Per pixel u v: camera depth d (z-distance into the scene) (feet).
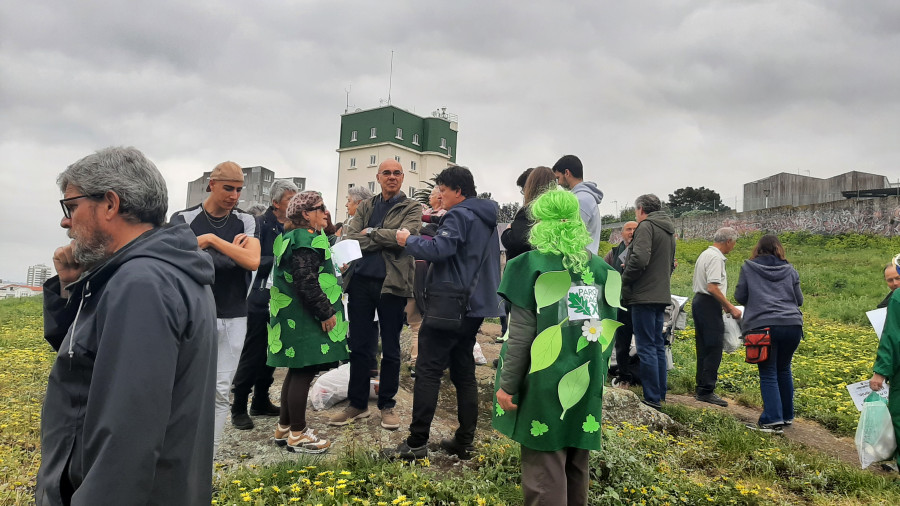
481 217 12.30
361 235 14.07
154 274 4.97
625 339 20.62
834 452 16.29
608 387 17.51
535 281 8.83
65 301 5.92
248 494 9.99
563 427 8.61
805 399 21.29
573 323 8.73
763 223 94.48
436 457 12.88
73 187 5.28
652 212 18.81
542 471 8.67
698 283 20.40
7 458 12.33
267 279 14.34
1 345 28.09
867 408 13.82
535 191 13.64
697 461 14.37
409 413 15.66
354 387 14.51
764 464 14.12
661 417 16.80
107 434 4.44
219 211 12.01
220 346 11.55
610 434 13.30
